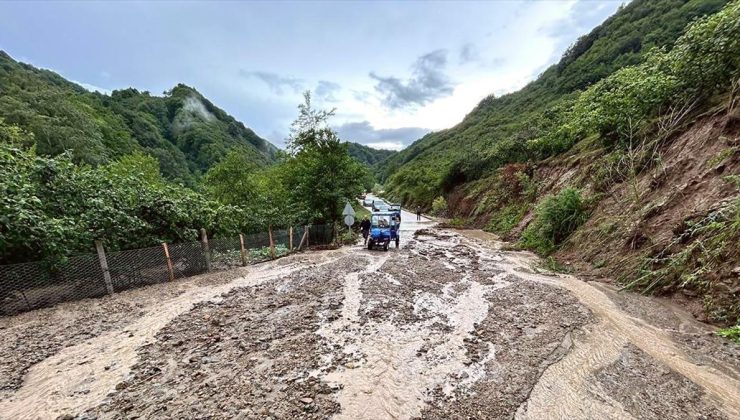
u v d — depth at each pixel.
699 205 8.70
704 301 6.93
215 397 4.36
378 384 4.75
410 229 26.98
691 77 11.70
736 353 5.41
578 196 14.47
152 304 8.15
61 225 8.14
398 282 10.19
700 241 7.79
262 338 6.20
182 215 11.73
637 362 5.28
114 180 10.89
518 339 6.19
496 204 26.70
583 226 13.40
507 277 10.73
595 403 4.29
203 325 6.82
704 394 4.42
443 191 42.47
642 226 10.05
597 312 7.37
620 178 13.47
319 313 7.54
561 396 4.46
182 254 11.13
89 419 3.93
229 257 13.17
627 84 14.10
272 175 24.77
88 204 9.38
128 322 6.98
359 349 5.81
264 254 14.65
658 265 8.66
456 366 5.27
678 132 11.69
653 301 7.86
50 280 7.91
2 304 7.18
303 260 14.11
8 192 7.60
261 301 8.37
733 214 7.47
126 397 4.38
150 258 10.08
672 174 10.56
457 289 9.44
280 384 4.70
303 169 20.94
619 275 9.58
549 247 14.41
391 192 72.44
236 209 14.64
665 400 4.32
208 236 13.37
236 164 19.34
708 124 10.46
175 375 4.92
